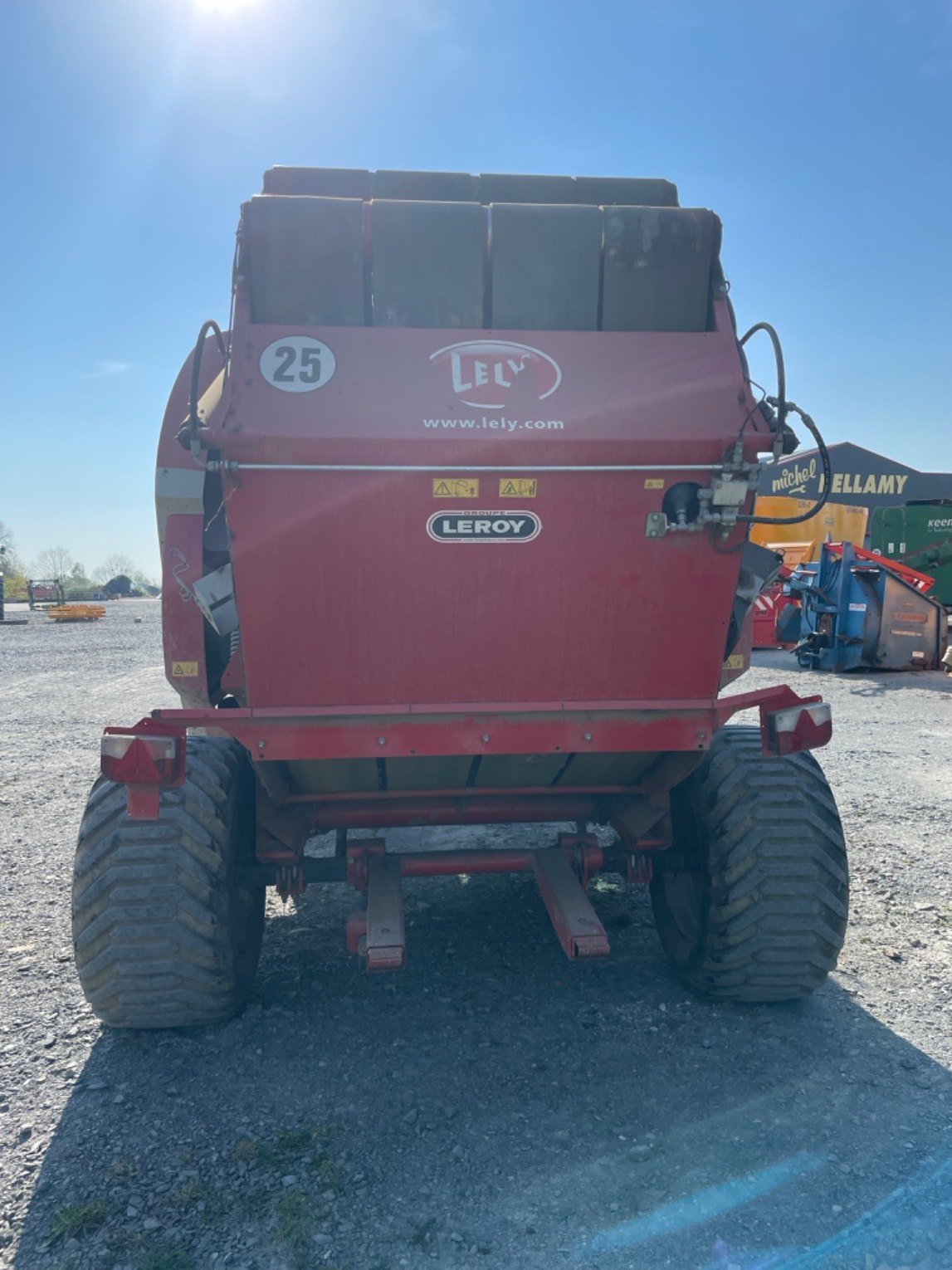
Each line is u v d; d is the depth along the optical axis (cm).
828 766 867
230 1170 295
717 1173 291
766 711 353
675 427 327
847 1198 279
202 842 352
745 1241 262
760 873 370
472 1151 304
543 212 336
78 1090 342
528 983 430
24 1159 302
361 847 408
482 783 412
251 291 327
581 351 336
